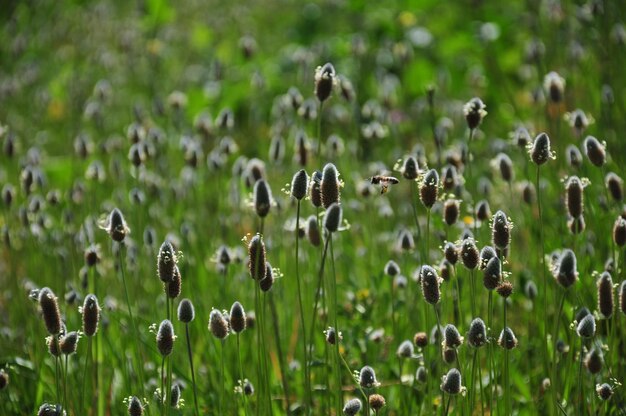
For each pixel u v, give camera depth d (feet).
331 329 20.26
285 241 31.09
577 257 24.18
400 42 45.19
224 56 53.47
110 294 30.04
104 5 64.85
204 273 29.30
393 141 40.06
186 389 23.56
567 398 21.49
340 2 52.24
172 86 53.62
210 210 34.32
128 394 23.16
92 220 31.19
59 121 49.70
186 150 33.83
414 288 26.76
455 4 51.26
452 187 23.32
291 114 38.73
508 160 26.68
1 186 38.40
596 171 30.12
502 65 46.52
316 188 19.11
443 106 43.60
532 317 25.29
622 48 35.63
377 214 32.73
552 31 41.93
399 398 23.03
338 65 47.50
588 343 23.12
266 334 26.58
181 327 25.98
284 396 23.90
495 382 20.13
